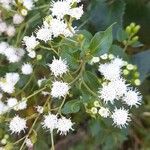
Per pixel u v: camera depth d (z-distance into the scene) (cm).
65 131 16
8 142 17
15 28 18
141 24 22
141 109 22
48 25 16
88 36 16
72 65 16
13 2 17
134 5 21
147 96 25
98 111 16
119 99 16
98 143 24
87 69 17
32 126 16
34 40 16
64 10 15
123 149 27
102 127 19
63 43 15
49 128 16
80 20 19
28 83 17
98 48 15
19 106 16
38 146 21
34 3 18
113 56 16
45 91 17
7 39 18
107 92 15
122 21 20
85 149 27
